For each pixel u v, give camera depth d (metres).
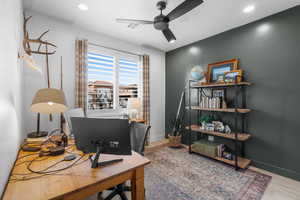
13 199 0.73
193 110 3.47
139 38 3.27
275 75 2.25
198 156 2.92
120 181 1.06
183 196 1.74
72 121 1.18
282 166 2.18
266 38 2.34
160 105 4.15
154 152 3.16
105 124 1.09
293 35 2.08
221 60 2.94
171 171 2.33
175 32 2.94
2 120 0.90
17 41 1.54
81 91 2.65
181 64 3.80
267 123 2.33
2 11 0.97
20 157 1.27
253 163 2.48
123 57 3.43
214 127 2.79
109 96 3.23
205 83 2.95
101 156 1.27
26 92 2.18
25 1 2.00
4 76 0.98
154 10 2.20
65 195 0.78
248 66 2.55
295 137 2.07
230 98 2.79
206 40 3.21
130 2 2.02
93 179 0.92
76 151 1.41
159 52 4.11
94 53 2.99
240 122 2.64
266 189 1.86
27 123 2.18
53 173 0.99
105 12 2.27
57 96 1.35
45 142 1.67
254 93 2.47
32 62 1.74
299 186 1.92
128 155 1.19
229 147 2.82
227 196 1.73
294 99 2.08
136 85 3.71
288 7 2.09
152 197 1.72
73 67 2.66
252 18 2.40
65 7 2.15
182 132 3.73
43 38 2.34
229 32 2.81
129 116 3.25
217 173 2.26
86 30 2.84
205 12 2.23
